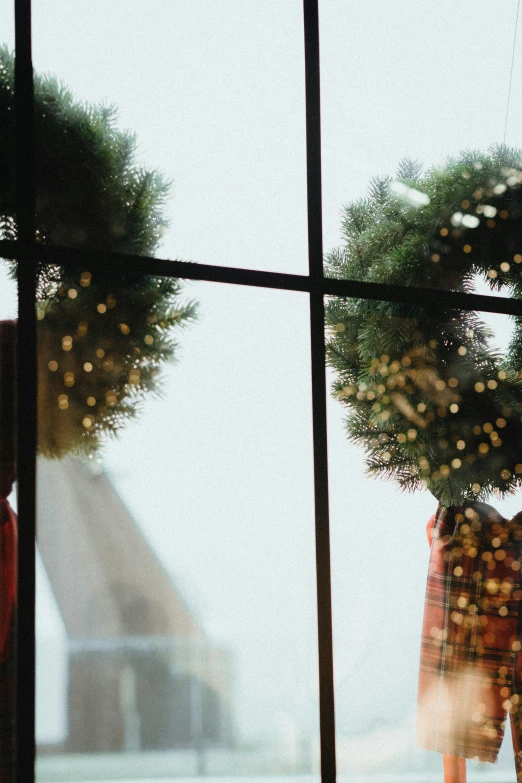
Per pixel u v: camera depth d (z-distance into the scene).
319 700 2.16
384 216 2.58
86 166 2.19
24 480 1.97
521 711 2.40
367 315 2.50
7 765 1.86
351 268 2.51
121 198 2.22
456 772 2.29
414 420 2.48
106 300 2.15
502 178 2.75
